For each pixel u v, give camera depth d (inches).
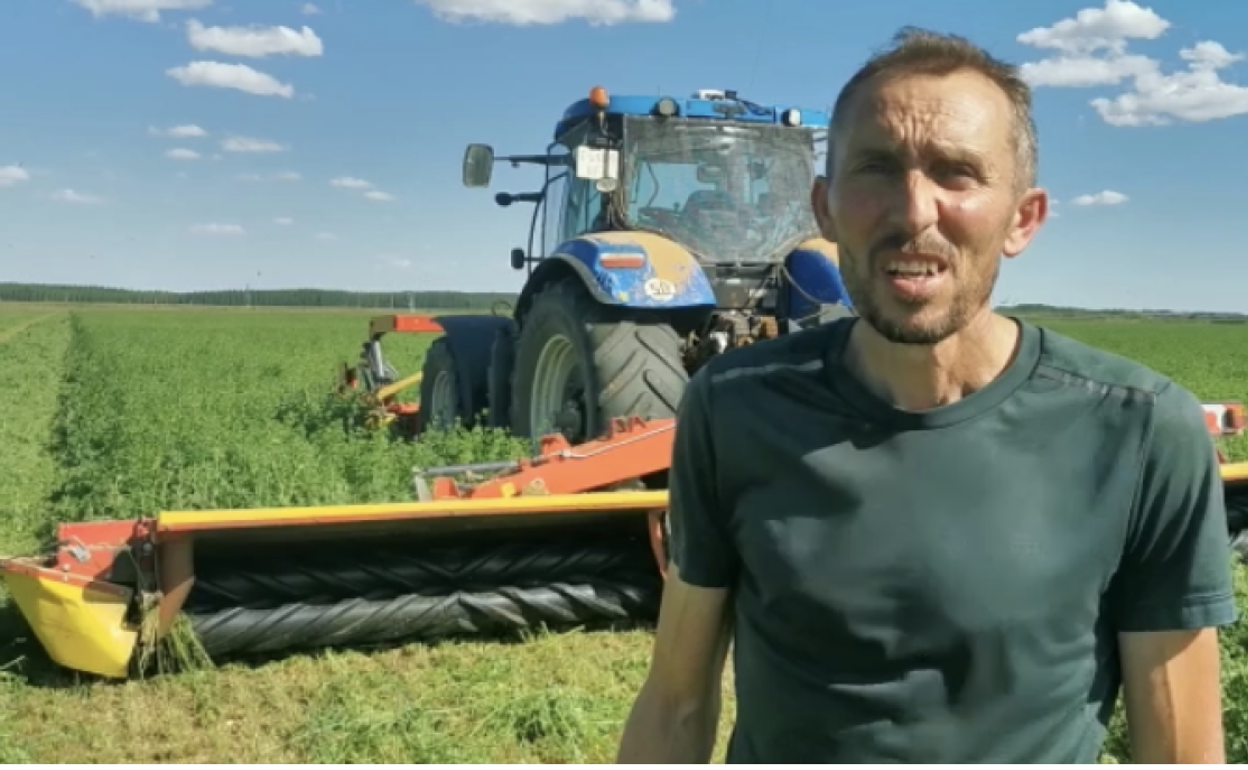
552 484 226.8
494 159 357.1
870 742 74.2
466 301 6318.9
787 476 75.9
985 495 72.6
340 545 216.1
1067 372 74.9
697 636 84.5
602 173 309.3
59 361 1227.9
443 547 223.0
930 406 74.9
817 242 320.2
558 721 182.7
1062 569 72.2
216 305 6510.8
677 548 83.9
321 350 1439.5
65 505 360.8
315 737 179.2
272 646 209.5
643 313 284.5
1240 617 219.3
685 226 316.8
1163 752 75.6
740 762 82.0
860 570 73.3
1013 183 74.0
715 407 79.4
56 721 187.9
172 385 795.4
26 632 224.5
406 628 216.5
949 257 71.6
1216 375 1277.1
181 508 307.9
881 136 72.6
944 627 72.1
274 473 331.9
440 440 368.2
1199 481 73.7
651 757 86.1
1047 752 73.7
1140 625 75.4
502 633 229.1
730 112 323.3
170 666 204.8
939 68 73.2
